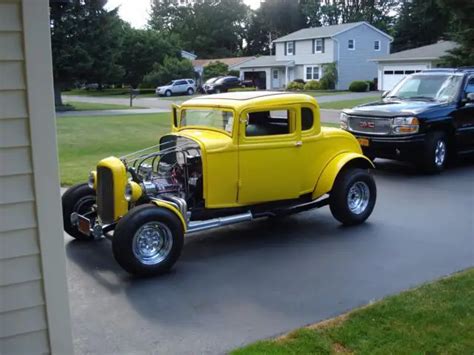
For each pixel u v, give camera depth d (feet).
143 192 17.71
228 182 18.65
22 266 8.36
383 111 33.12
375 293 15.02
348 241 20.02
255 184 19.21
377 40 161.38
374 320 12.82
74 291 15.35
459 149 34.65
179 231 16.81
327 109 83.66
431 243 19.63
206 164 18.06
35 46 7.95
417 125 32.19
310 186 20.81
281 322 13.28
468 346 11.48
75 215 19.39
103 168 17.49
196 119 20.03
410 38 196.65
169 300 14.73
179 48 185.57
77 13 101.60
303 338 12.14
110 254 18.72
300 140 19.99
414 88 36.63
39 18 7.92
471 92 34.78
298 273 16.74
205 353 11.80
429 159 32.83
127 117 78.33
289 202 20.70
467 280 15.30
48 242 8.45
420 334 12.03
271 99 19.15
